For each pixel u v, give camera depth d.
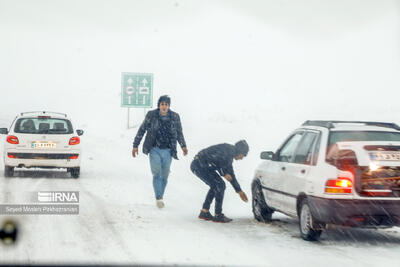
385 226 9.47
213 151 11.84
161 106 13.55
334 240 10.10
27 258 7.63
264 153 11.98
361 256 8.69
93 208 12.57
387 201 9.30
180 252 8.48
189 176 21.47
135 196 15.11
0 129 19.41
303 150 10.58
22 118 19.06
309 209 9.62
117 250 8.41
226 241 9.58
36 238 9.05
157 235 9.80
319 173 9.54
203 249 8.80
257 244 9.41
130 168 23.98
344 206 9.20
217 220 11.84
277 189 11.09
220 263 7.86
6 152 18.52
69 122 19.45
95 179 19.00
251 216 12.96
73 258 7.75
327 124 10.43
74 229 9.95
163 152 13.54
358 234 10.88
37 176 19.45
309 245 9.48
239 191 11.99
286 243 9.60
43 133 18.72
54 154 18.64
